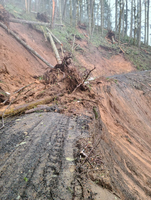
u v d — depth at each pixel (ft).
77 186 5.85
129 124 27.35
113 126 21.33
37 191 5.46
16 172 6.40
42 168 6.72
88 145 8.86
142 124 30.37
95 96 25.45
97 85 34.55
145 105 37.76
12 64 31.07
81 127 11.71
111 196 5.80
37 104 16.40
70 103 18.37
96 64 68.33
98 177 6.49
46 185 5.76
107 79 42.27
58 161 7.27
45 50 56.90
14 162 7.04
